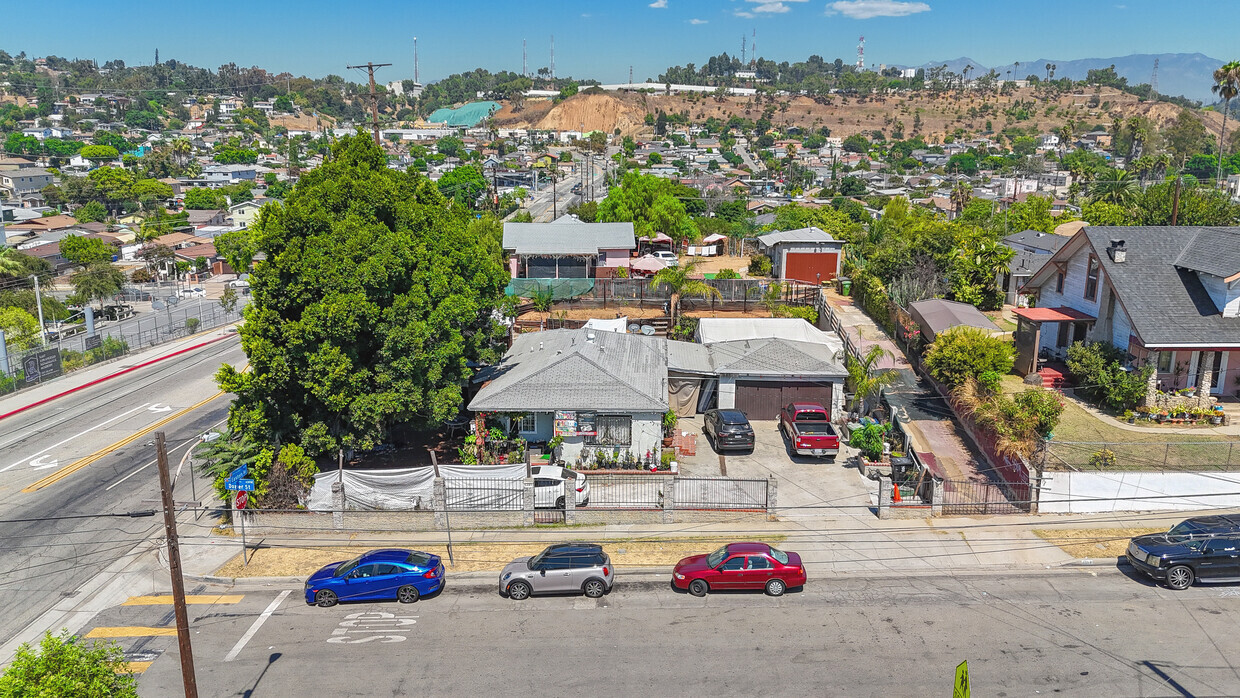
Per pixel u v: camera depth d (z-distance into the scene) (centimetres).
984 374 3391
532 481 2867
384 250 2962
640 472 3083
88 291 8381
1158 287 3488
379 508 2920
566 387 3272
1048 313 3841
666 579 2470
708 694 1852
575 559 2384
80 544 2822
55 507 3133
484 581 2489
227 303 8062
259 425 2917
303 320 2792
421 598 2386
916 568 2469
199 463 3484
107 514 3048
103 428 4131
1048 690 1827
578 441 3225
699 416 3866
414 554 2436
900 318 4609
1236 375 3403
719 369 3738
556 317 5175
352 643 2134
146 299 9700
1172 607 2184
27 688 1438
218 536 2866
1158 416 3203
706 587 2356
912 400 3753
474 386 3688
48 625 2309
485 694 1883
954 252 5231
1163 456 2873
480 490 2880
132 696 1548
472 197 15950
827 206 12344
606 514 2858
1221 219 6556
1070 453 2911
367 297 2923
